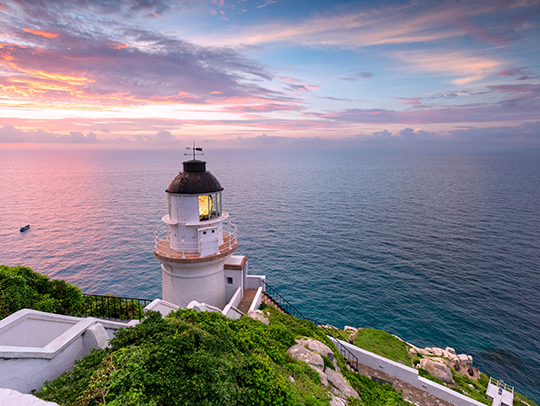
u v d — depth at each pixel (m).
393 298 43.78
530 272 52.38
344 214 91.88
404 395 17.91
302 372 10.73
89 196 124.12
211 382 7.09
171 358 7.39
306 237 69.38
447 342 35.56
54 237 70.44
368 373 19.69
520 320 39.53
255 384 8.03
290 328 18.25
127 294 45.81
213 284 20.55
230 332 10.55
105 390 6.46
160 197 120.69
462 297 44.31
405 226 78.62
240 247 62.66
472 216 88.88
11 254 60.44
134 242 67.06
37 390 7.59
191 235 19.69
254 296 22.70
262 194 128.12
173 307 15.83
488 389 23.08
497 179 181.38
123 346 8.24
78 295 13.38
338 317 39.53
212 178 20.11
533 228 76.62
